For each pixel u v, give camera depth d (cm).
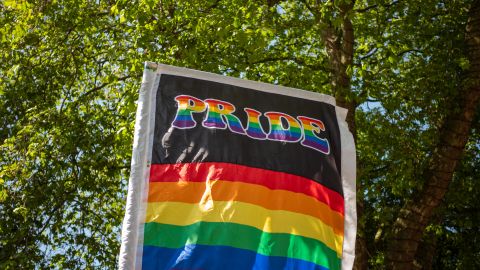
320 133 712
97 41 1469
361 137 1517
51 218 1380
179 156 645
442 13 1504
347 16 1212
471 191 1634
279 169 668
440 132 1367
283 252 626
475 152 1697
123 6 1305
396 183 1464
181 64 1252
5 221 1323
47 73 1438
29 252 1327
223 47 1363
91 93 1489
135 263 585
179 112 671
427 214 1284
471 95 1327
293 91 728
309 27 1437
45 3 1410
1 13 1459
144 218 607
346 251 664
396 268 1265
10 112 1446
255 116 696
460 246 1823
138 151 641
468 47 1378
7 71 1463
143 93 675
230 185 641
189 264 592
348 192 695
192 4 1310
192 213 620
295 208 652
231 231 616
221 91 699
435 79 1403
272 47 1523
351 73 1242
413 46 1503
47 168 1336
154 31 1298
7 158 1351
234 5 1329
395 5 1459
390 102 1383
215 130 669
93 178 1383
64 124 1360
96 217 1460
